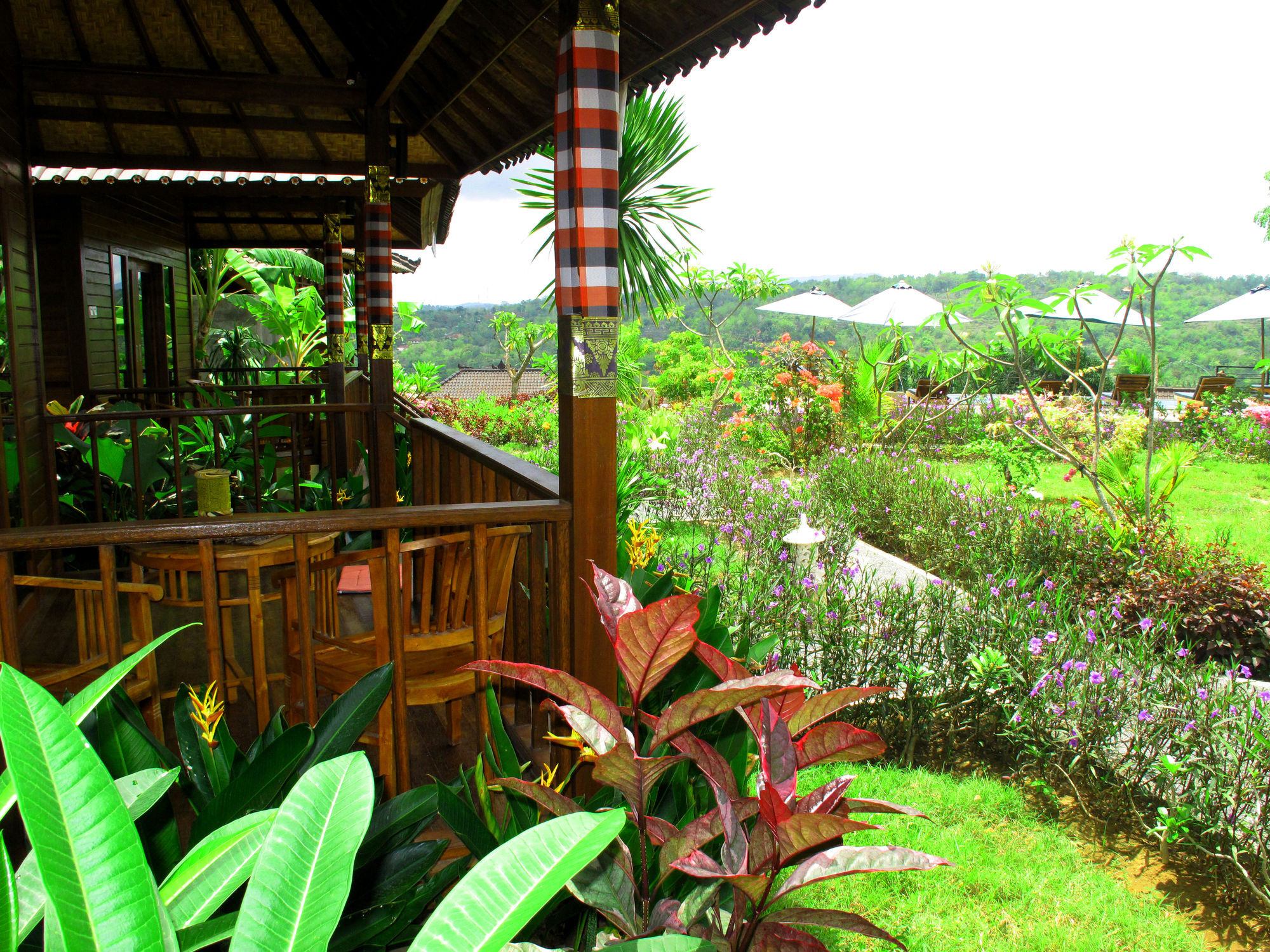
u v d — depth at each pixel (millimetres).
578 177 2408
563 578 2576
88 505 5480
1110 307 9680
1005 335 7914
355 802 1041
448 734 2934
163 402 10023
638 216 10609
